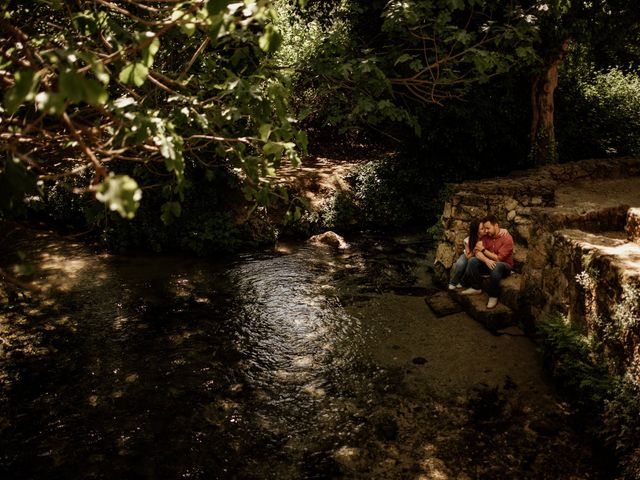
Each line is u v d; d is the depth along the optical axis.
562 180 10.64
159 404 5.36
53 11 4.17
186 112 3.37
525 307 6.76
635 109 13.90
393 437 4.85
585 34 10.16
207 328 7.04
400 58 5.88
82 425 5.02
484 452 4.63
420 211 12.20
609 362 4.84
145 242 10.25
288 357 6.32
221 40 3.83
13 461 4.54
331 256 10.00
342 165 13.52
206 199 10.59
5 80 2.62
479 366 6.04
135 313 7.43
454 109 11.45
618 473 4.32
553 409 5.22
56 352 6.34
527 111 12.41
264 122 3.51
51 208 11.13
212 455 4.63
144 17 3.90
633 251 5.17
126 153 4.65
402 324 7.14
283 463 4.53
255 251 10.27
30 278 8.49
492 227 7.32
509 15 6.96
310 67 6.53
